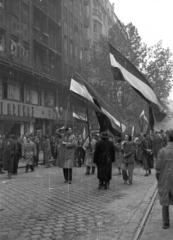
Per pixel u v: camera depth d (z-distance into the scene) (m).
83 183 10.60
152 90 10.27
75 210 6.58
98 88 30.58
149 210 6.39
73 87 10.68
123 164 10.48
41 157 24.22
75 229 5.23
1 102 24.06
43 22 34.28
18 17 28.23
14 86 26.62
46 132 32.78
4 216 6.09
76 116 16.80
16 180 11.50
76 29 44.88
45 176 12.73
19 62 27.20
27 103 28.28
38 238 4.79
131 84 9.93
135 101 31.92
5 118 24.19
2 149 14.26
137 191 8.95
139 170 14.92
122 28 31.34
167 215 5.18
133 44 30.94
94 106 10.30
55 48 37.19
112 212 6.36
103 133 9.41
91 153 12.91
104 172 9.22
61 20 38.31
